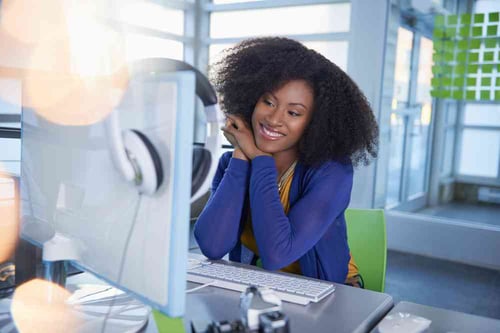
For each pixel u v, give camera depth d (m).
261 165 1.21
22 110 0.80
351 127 1.25
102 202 0.63
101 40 4.04
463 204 5.58
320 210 1.17
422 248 3.87
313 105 1.22
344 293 0.92
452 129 5.51
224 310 0.81
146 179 0.52
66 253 0.71
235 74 1.35
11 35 2.88
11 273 0.85
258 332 0.58
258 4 5.11
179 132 0.50
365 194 4.05
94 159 0.62
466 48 3.94
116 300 0.83
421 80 4.48
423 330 0.75
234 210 1.23
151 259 0.54
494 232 3.57
